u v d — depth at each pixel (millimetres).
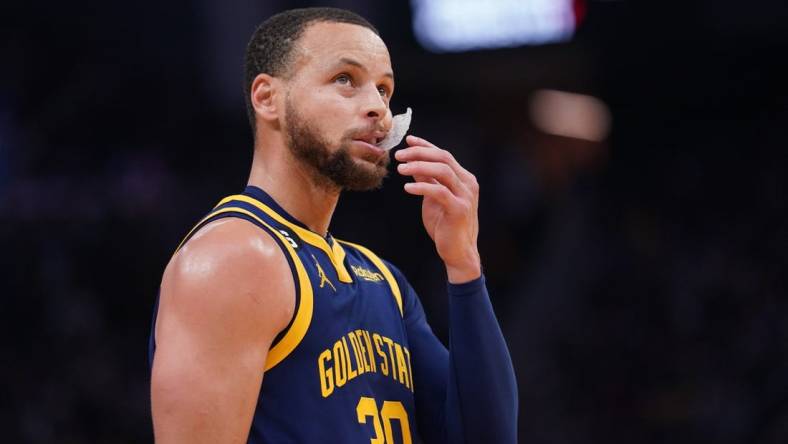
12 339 32625
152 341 8664
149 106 41906
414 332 9938
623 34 42906
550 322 40188
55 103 39594
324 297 8469
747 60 41500
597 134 47344
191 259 7934
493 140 49281
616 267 40188
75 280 35406
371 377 8773
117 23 41438
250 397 7691
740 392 32719
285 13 9195
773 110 42406
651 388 35312
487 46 45344
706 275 37344
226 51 43219
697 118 44406
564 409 36281
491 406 9023
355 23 8992
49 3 39906
